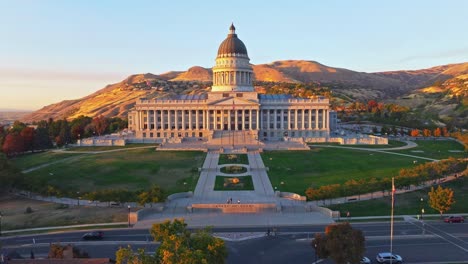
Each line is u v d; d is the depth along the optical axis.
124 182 139.50
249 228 97.00
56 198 126.00
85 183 138.25
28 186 126.69
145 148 198.75
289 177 145.50
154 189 111.50
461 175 137.50
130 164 163.62
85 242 88.31
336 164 163.75
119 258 56.06
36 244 87.81
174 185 136.00
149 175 148.38
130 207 110.38
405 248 82.75
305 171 153.38
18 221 103.00
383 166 158.62
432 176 128.50
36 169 157.00
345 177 142.62
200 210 111.25
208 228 67.88
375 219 102.25
